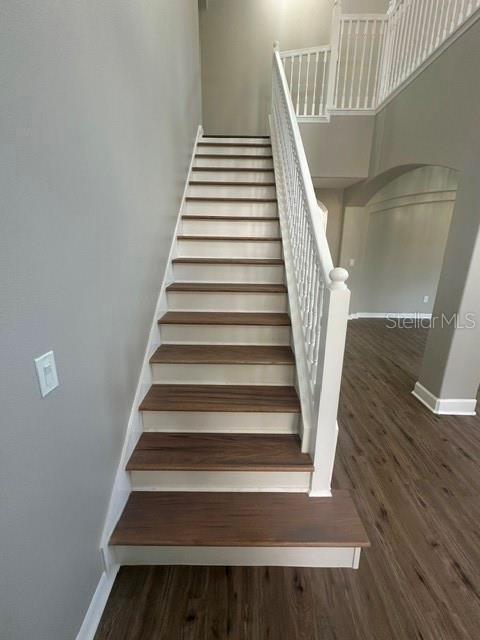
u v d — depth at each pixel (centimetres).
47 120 88
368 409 273
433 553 151
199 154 361
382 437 235
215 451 164
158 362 193
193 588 134
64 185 98
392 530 162
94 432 121
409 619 125
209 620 124
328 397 147
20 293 79
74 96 103
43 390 88
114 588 134
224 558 142
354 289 566
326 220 534
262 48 486
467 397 265
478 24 215
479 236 225
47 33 87
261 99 508
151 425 178
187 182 319
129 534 137
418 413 267
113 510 138
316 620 124
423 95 287
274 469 155
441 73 259
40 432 88
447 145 253
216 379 197
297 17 468
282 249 260
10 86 73
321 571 142
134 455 161
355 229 523
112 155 135
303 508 152
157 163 210
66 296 100
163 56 222
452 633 121
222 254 269
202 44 485
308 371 177
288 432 179
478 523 167
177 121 271
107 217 131
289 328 213
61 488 99
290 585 136
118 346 146
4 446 75
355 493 184
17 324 78
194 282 253
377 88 385
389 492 186
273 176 341
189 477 158
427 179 551
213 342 217
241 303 233
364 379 333
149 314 195
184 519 145
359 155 405
